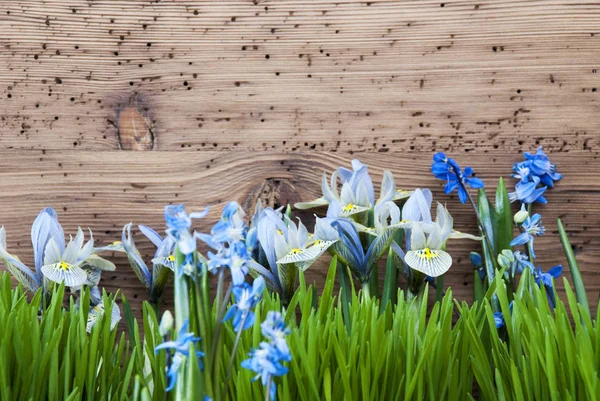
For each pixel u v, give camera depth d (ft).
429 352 1.91
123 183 2.36
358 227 2.19
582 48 2.35
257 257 2.24
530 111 2.35
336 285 2.33
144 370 2.11
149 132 2.36
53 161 2.36
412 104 2.35
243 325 1.76
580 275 2.22
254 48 2.37
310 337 1.89
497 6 2.35
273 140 2.36
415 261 2.13
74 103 2.37
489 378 1.97
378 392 1.92
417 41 2.36
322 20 2.36
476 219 2.34
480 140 2.35
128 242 2.24
